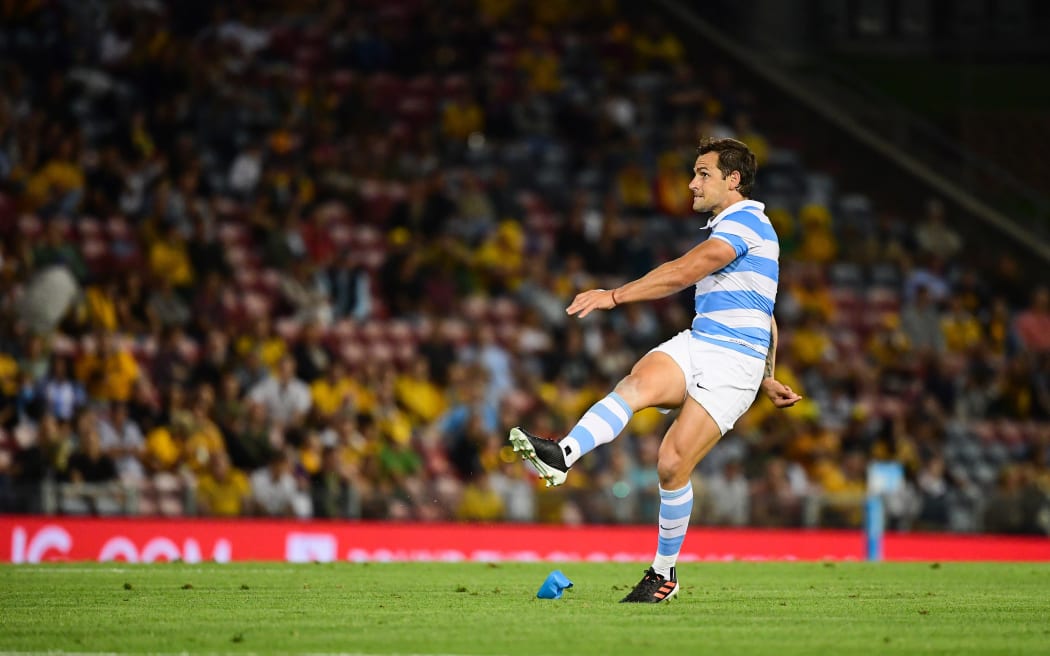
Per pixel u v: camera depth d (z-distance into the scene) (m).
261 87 75.06
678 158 81.69
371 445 54.16
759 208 22.89
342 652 16.50
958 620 20.70
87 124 67.06
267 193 66.44
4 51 67.56
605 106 83.56
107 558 43.22
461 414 58.34
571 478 56.06
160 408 52.31
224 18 78.25
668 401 22.34
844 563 33.62
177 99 68.88
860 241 82.94
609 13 94.69
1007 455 68.94
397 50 82.50
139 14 72.94
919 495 54.03
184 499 46.34
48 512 44.09
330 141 73.38
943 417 69.81
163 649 16.77
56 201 61.88
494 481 54.94
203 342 57.44
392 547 46.62
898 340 73.44
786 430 63.09
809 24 105.00
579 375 64.00
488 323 67.31
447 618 20.09
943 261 84.56
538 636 18.03
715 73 93.69
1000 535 54.91
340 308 64.06
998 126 101.69
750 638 18.16
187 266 60.00
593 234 74.50
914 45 106.62
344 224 69.94
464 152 78.06
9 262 54.56
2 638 17.70
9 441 49.00
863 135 94.12
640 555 49.75
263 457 50.78
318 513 48.25
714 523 50.66
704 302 22.67
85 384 51.56
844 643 17.75
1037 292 83.25
